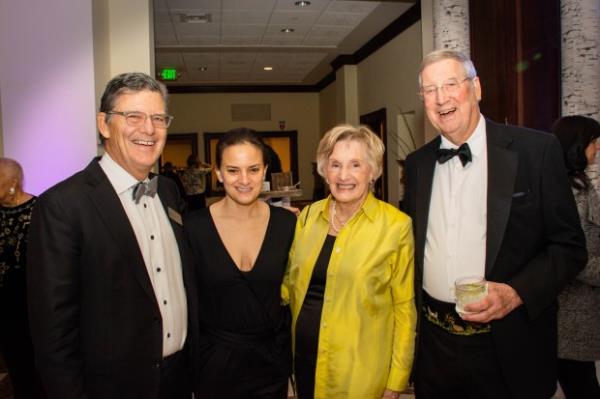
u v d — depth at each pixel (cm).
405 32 720
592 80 352
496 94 450
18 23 365
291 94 1325
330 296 173
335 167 173
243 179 176
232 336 181
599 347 201
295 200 1320
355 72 977
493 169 164
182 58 955
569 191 161
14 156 369
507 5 429
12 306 246
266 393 185
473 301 150
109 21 461
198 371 177
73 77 370
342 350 170
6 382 327
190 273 175
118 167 157
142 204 162
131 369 150
